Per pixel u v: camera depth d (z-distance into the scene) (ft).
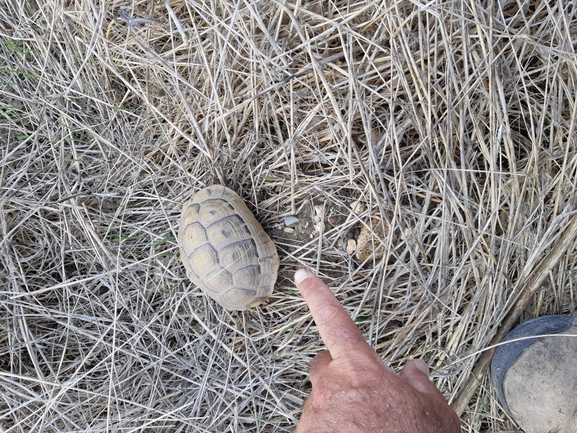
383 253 1.44
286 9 1.21
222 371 1.52
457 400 1.41
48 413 1.45
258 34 1.37
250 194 1.52
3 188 1.48
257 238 1.41
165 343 1.53
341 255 1.48
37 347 1.48
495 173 1.34
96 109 1.57
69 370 1.52
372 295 1.46
